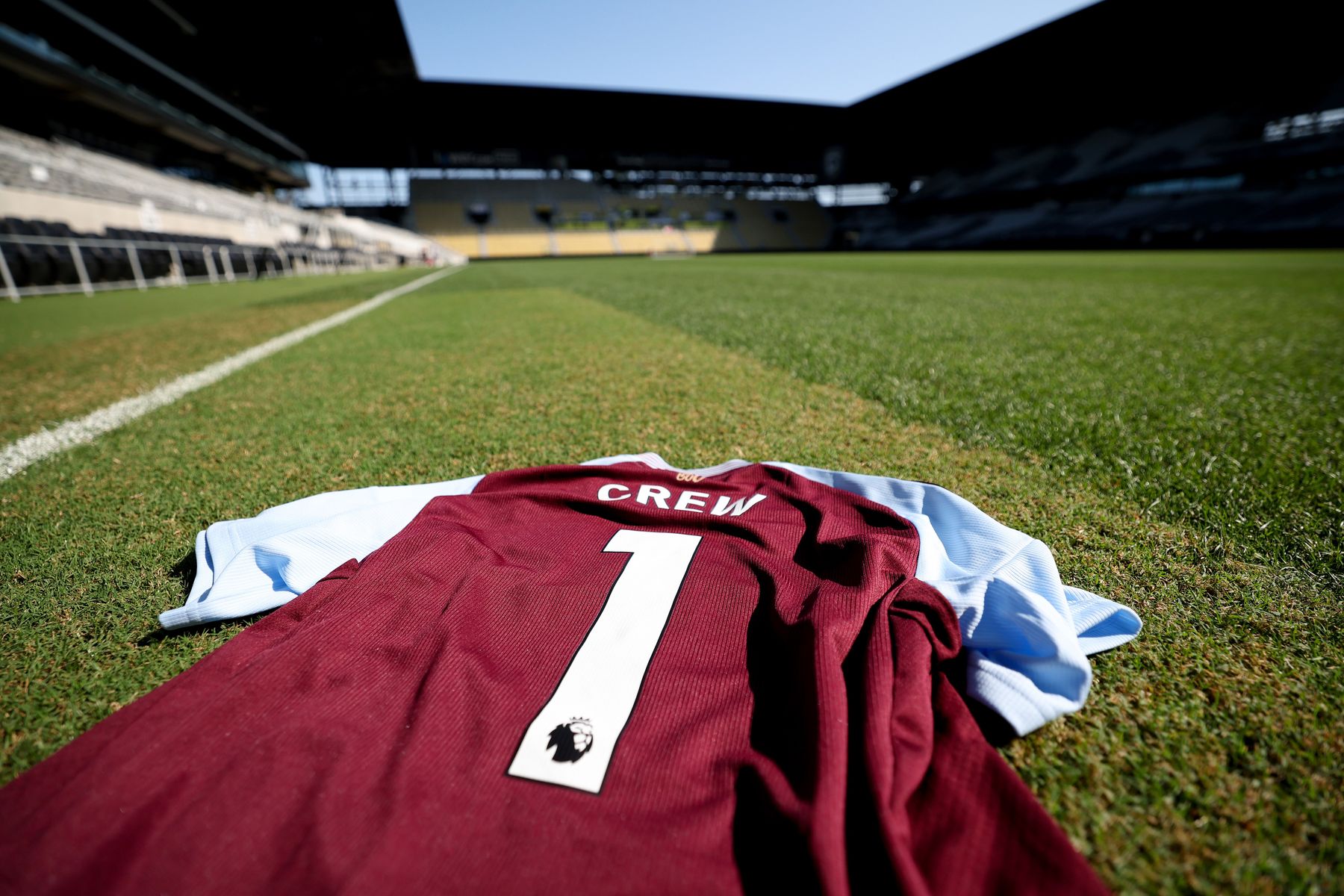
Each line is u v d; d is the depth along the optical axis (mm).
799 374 3418
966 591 1091
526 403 2879
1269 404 2754
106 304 9062
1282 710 950
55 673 1081
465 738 783
